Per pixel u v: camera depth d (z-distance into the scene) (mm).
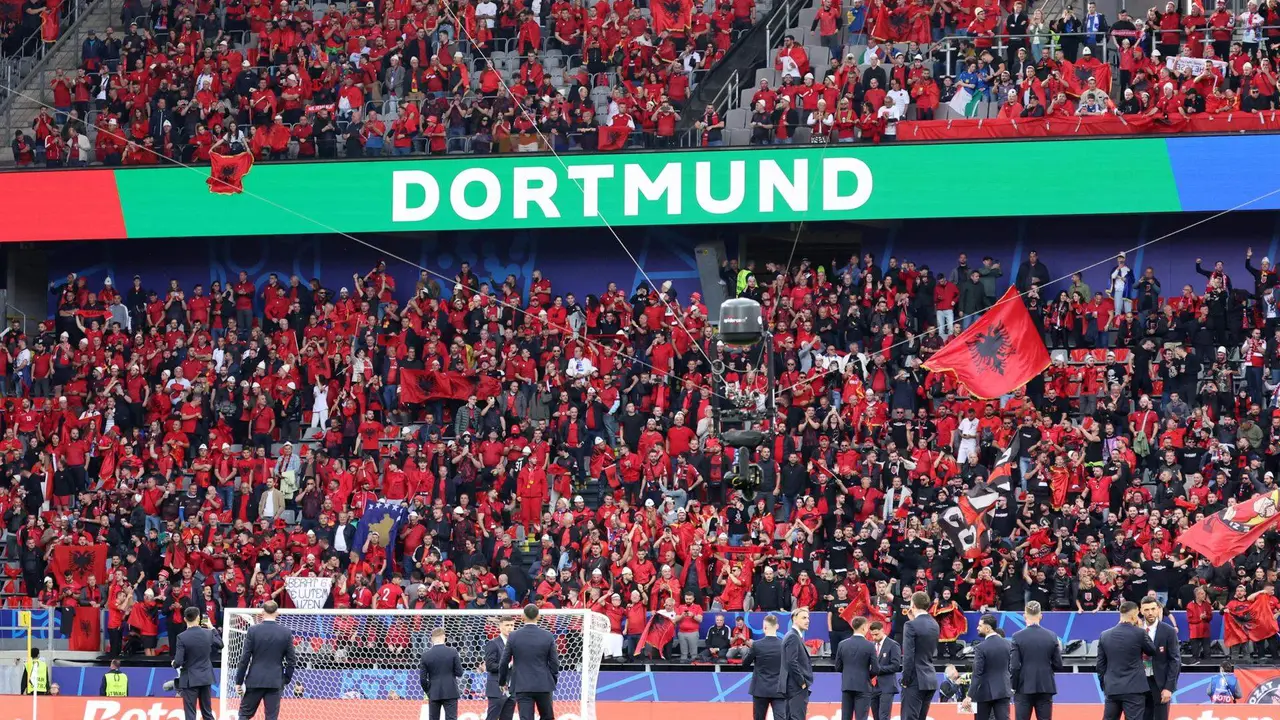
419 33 68938
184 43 71188
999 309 55188
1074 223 67000
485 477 58062
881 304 62125
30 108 74375
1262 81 62281
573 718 40219
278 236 71438
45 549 57188
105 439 61719
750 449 41562
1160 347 60312
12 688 52719
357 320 65438
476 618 43219
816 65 67438
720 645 50156
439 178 66312
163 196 68000
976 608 50375
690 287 69188
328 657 42500
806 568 51875
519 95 67125
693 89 68000
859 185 63812
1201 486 53812
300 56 69562
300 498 57781
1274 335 60438
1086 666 48969
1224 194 62062
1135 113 62844
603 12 69812
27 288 74688
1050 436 55719
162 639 54531
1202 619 49094
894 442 56875
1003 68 64562
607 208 65312
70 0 77562
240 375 64188
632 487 56875
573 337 62844
